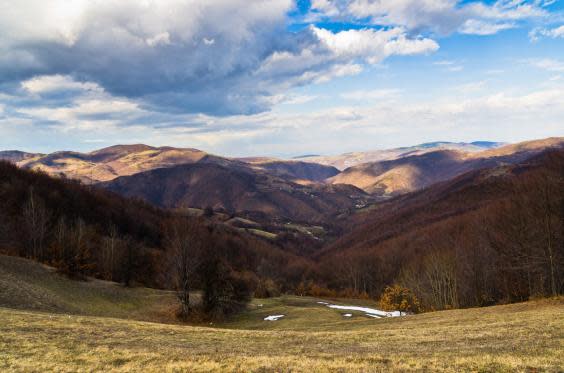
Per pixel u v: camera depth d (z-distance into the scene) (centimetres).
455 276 7356
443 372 1545
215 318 5834
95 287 5838
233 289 6406
